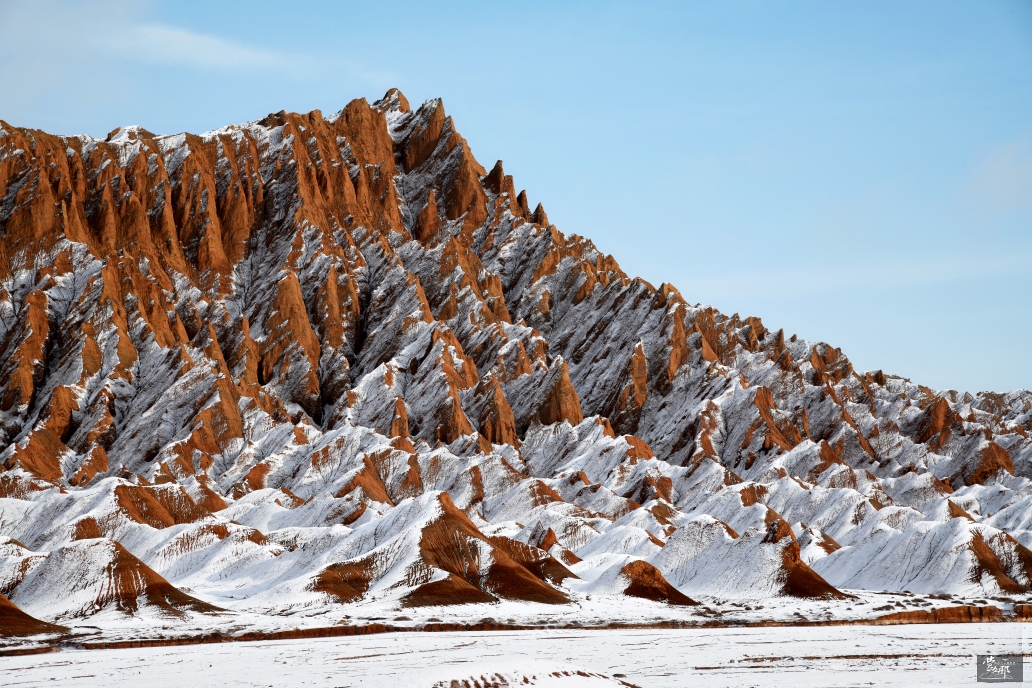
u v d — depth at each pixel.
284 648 188.12
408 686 133.38
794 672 159.00
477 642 193.88
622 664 166.62
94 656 181.50
